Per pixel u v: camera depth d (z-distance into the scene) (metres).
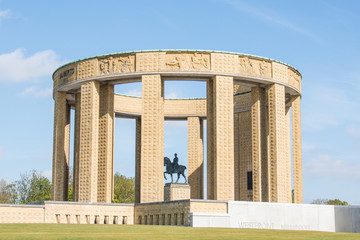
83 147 52.41
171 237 31.28
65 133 59.47
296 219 46.09
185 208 42.81
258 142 54.97
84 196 51.47
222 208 43.38
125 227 38.16
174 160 62.91
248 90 65.19
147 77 50.62
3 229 35.78
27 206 45.41
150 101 50.28
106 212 48.22
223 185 49.41
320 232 37.81
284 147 53.66
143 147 49.88
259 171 54.41
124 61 51.44
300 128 57.59
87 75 53.06
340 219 48.28
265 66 53.19
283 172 53.06
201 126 67.88
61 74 56.09
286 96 59.50
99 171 54.53
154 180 49.22
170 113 67.50
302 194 56.12
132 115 66.38
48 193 101.56
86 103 52.94
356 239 31.70
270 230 38.44
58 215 46.56
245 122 65.12
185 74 50.69
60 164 55.88
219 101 50.47
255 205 44.44
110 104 54.84
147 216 47.31
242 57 51.88
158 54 50.66
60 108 56.56
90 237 30.67
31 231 34.47
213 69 50.78
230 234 33.97
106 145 54.38
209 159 51.09
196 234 33.50
